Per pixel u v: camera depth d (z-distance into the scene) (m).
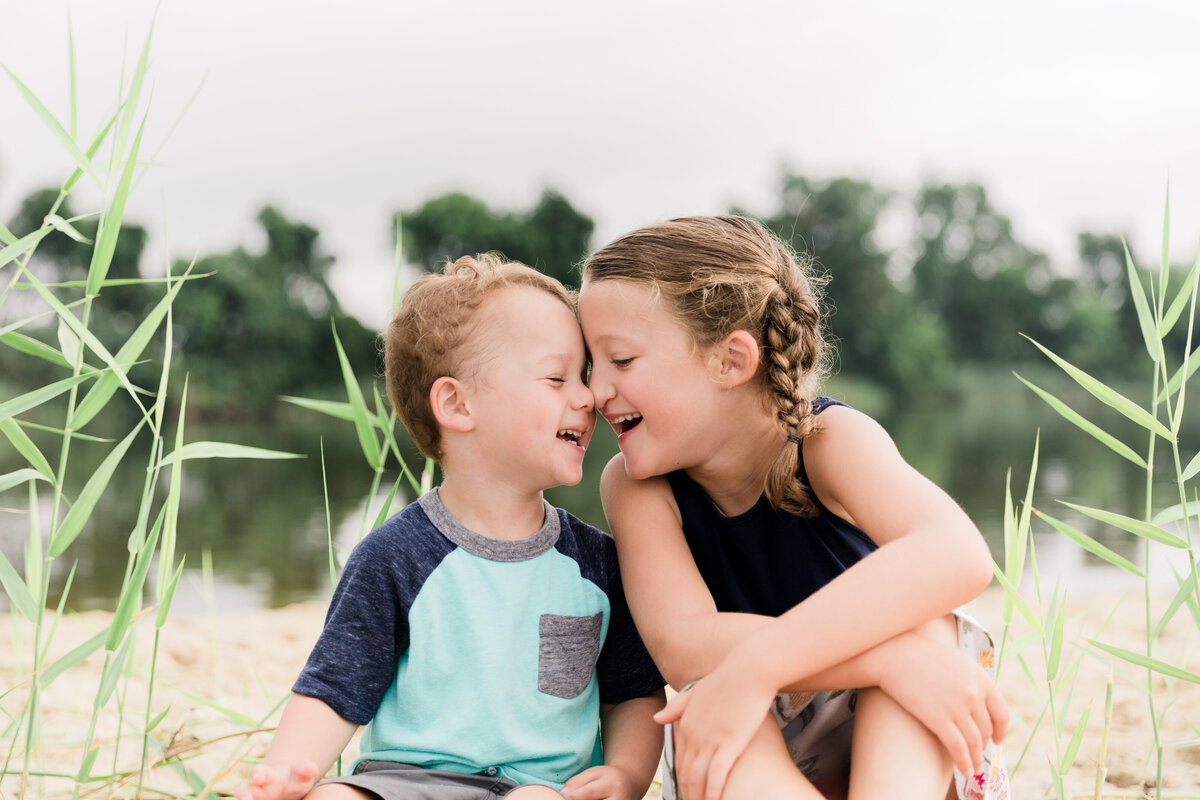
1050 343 47.38
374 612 1.20
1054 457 14.95
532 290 1.29
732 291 1.26
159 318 1.41
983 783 1.17
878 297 42.09
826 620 1.10
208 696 2.49
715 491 1.38
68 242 28.94
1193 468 1.50
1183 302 1.50
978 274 47.84
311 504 9.26
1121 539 6.23
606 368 1.28
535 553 1.26
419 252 40.78
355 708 1.18
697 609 1.22
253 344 33.91
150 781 1.79
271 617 3.94
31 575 1.45
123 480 12.07
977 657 1.25
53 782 1.75
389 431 1.64
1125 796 1.78
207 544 6.50
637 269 1.26
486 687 1.19
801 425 1.26
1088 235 49.84
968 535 1.16
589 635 1.28
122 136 1.43
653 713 1.33
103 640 1.39
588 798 1.17
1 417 1.35
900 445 17.69
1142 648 3.08
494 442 1.24
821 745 1.29
